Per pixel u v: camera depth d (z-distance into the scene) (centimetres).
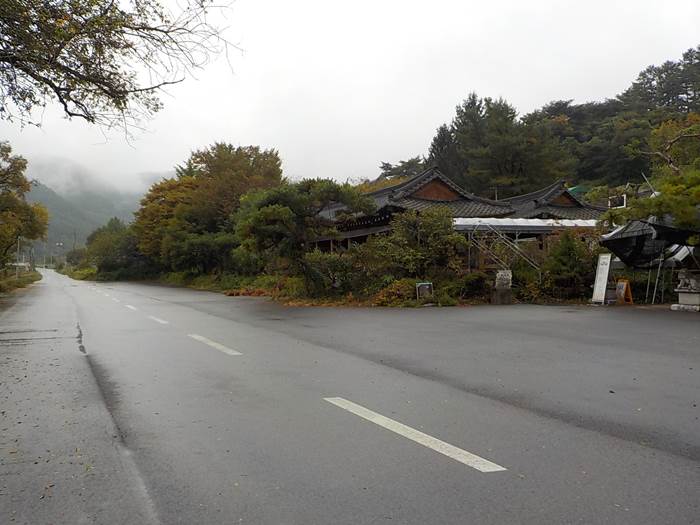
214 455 388
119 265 6188
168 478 348
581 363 733
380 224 2658
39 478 350
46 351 858
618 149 4712
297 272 1992
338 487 332
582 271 1884
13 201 3378
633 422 465
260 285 2761
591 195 2050
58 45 723
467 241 1936
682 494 320
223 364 735
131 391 583
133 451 398
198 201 4172
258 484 337
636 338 970
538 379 634
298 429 446
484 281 1839
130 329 1149
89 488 334
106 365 734
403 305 1697
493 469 359
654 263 1900
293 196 1900
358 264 1916
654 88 5872
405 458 380
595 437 425
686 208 1469
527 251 2008
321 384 611
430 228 1902
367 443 411
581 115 6000
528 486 332
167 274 5372
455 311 1532
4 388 600
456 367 707
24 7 680
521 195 3891
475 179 4434
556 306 1697
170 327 1181
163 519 293
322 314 1470
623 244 1836
